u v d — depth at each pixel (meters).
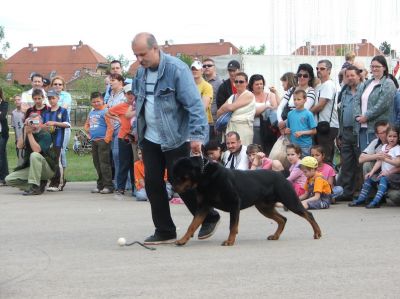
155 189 7.71
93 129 13.53
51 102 13.89
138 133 7.76
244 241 7.95
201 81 12.65
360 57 19.61
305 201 10.68
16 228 9.14
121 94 13.77
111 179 13.61
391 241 7.86
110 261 6.84
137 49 7.49
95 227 9.17
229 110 12.23
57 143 13.78
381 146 11.05
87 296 5.47
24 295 5.53
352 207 10.94
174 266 6.54
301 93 11.77
